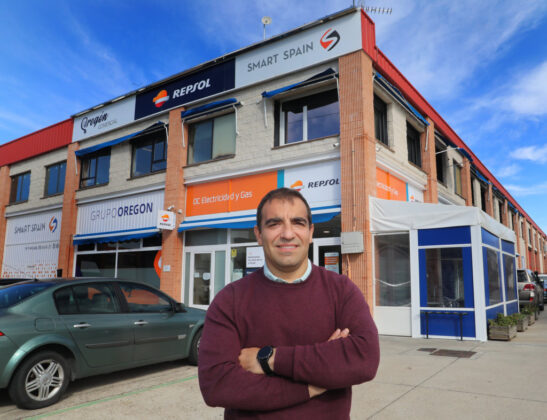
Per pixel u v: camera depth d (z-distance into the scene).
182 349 6.24
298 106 11.79
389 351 7.21
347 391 1.57
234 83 12.64
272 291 1.59
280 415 1.45
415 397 4.50
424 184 14.17
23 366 4.40
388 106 12.40
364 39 10.65
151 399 4.71
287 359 1.43
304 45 11.42
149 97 14.94
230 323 1.57
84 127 17.11
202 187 13.20
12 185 20.70
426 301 8.93
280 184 11.49
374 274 9.69
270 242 1.62
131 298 5.84
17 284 5.23
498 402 4.27
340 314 1.61
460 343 8.02
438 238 8.97
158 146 14.80
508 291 11.09
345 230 9.96
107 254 15.42
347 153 10.27
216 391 1.44
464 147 19.58
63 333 4.80
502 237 10.88
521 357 6.53
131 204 15.00
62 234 16.80
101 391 5.12
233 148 12.69
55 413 4.29
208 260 12.70
